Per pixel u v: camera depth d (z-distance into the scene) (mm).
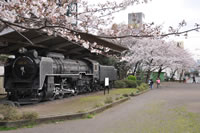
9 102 10398
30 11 5766
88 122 7746
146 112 9922
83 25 6488
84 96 16109
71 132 6348
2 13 5641
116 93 18516
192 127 7023
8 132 6145
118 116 8977
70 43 14773
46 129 6621
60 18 6082
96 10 6664
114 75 24641
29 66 11562
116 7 6613
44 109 9930
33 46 14609
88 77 18875
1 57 19516
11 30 10461
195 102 13602
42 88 12406
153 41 30234
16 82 11938
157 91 23188
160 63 32562
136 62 31172
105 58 26250
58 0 6145
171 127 7023
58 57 15133
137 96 17656
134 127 7031
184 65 40406
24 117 7125
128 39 29844
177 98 16000
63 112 9070
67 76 15039
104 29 6633
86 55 21156
